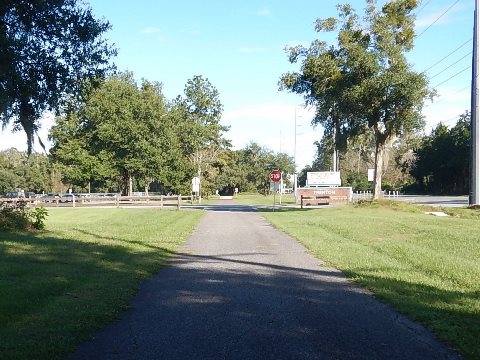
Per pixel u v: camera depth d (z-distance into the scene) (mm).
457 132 74812
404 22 27797
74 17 11352
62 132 50750
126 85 50469
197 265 11422
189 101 67312
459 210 25391
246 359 5297
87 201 40250
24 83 11234
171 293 8539
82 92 12867
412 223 19234
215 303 7820
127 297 8094
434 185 81875
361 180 84938
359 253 12609
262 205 48656
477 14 26094
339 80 28266
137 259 11805
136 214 28047
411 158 89875
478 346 5621
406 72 27062
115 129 48969
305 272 10477
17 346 5496
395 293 8250
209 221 24234
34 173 87812
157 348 5660
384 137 30141
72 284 8773
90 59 12000
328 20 28750
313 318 6941
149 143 51375
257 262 11797
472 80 26859
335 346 5734
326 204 45781
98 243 14328
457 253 12000
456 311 7047
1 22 10258
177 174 54188
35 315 6758
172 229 19312
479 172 26875
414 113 28109
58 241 14305
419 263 10805
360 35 27938
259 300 8016
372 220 21016
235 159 100188
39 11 10703
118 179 56125
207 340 5949
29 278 8992
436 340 5949
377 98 27766
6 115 11656
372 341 5922
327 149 41625
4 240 13984
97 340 5957
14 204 19344
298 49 30172
